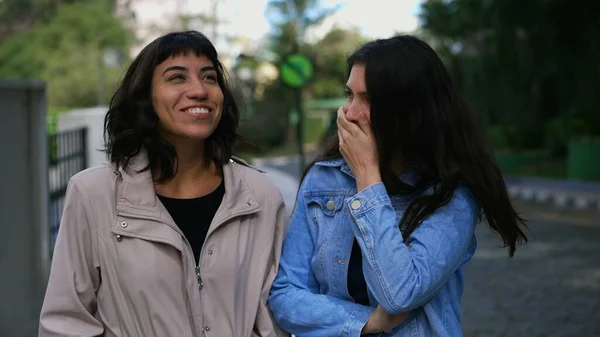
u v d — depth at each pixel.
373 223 1.71
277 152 32.41
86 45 34.88
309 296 1.88
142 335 1.79
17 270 4.21
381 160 1.77
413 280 1.65
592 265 7.02
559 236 8.81
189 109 1.85
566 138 16.64
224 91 1.99
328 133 2.10
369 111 1.76
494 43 16.95
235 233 1.90
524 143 18.84
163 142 1.87
